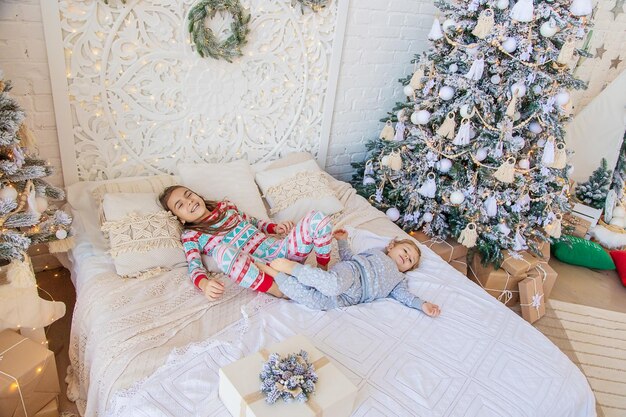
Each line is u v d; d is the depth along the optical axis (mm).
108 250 1841
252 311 1653
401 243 2014
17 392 1400
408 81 2783
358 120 3039
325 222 1777
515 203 2529
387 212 2670
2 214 1456
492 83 2305
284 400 1142
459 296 1823
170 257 1848
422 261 2076
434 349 1507
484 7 2238
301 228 1829
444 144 2477
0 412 1387
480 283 2580
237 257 1751
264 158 2715
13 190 1484
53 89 1937
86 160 2172
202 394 1254
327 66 2693
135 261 1773
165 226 1905
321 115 2838
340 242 2002
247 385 1170
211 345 1425
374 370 1380
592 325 2514
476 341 1567
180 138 2375
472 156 2408
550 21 2086
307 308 1660
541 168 2445
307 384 1177
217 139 2490
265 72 2475
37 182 1615
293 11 2398
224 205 2078
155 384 1264
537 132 2400
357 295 1740
